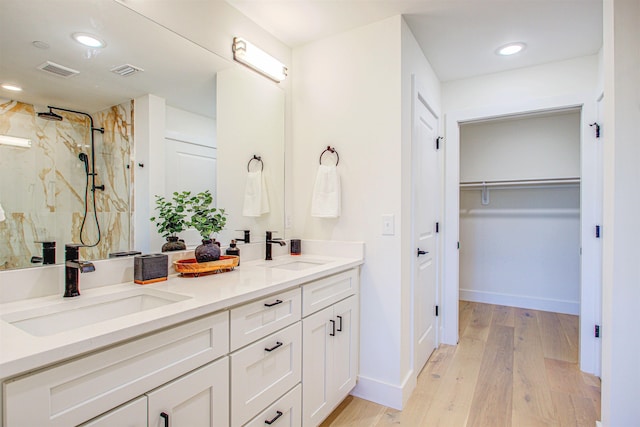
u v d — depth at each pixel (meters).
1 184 1.11
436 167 2.88
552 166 3.87
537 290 3.97
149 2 1.54
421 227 2.45
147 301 1.32
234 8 1.93
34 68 1.20
